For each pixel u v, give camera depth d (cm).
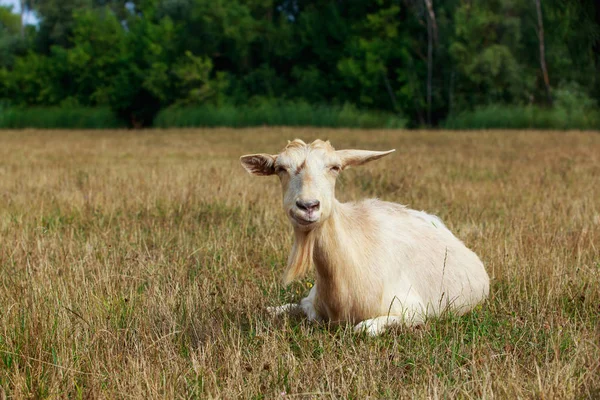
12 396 435
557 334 499
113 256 730
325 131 3950
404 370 467
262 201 1047
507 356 462
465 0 4947
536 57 4806
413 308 561
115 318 549
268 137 3281
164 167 1662
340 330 527
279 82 5678
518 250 726
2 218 929
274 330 523
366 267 543
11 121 5341
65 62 5909
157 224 900
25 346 488
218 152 2258
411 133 3612
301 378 453
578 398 413
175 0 5903
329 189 499
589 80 4103
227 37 5641
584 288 621
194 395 438
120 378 452
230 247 779
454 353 468
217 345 513
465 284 604
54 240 781
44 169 1605
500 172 1475
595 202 1026
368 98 5181
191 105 5316
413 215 638
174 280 645
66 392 434
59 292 603
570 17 3089
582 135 3116
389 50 5175
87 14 5888
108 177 1388
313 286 611
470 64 4700
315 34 5609
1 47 6531
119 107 5481
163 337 502
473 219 891
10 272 673
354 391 435
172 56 5572
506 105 4719
